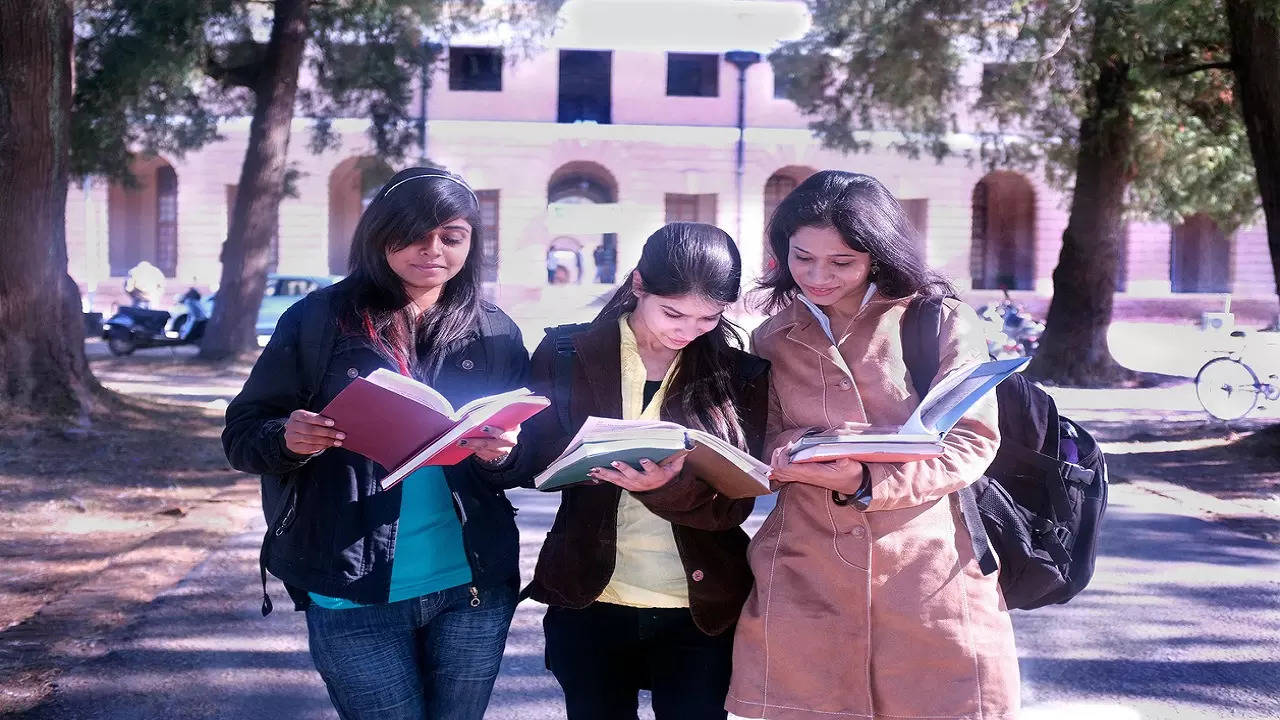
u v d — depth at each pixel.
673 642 2.66
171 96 18.70
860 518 2.53
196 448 10.05
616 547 2.59
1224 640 5.08
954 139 34.28
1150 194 19.20
